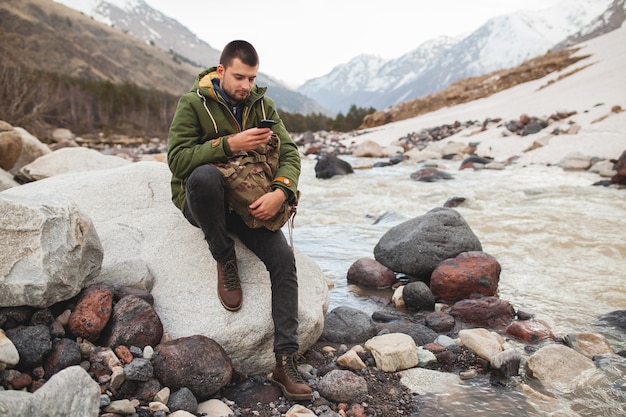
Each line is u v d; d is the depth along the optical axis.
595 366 3.19
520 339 3.70
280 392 2.84
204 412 2.55
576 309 4.23
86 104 68.00
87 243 2.83
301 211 8.63
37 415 1.91
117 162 8.16
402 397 2.87
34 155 8.90
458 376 3.12
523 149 15.69
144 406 2.44
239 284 3.11
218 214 2.83
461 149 16.94
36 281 2.45
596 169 11.85
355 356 3.15
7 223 2.46
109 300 2.78
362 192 10.41
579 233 6.48
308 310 3.29
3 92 25.52
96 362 2.52
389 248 5.36
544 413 2.70
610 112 16.30
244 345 2.98
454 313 4.18
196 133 2.98
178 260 3.42
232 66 2.89
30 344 2.39
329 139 29.17
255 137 2.77
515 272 5.24
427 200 9.34
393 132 26.58
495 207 8.33
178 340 2.72
